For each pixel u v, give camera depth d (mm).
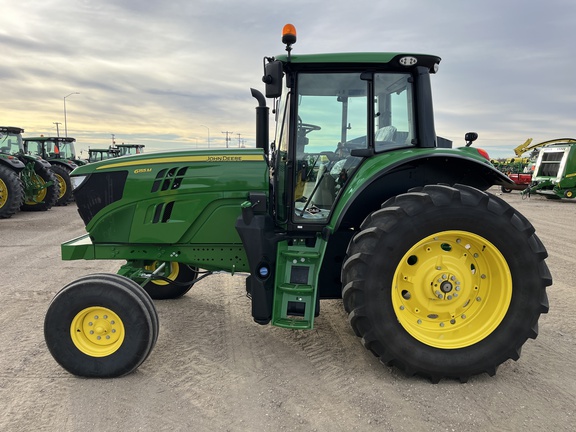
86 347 2836
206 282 5141
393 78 3178
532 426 2348
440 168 3264
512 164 23422
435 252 2895
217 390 2705
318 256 2982
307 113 3195
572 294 4609
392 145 3236
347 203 2912
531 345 3377
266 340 3451
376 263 2719
